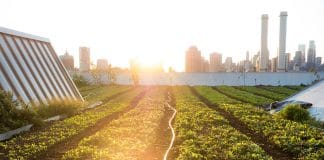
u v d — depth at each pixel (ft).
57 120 84.02
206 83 287.89
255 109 103.04
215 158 47.14
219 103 122.62
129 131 65.41
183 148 51.78
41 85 102.17
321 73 265.54
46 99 99.91
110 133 63.00
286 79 273.75
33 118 72.74
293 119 84.07
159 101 134.62
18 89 88.02
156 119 82.69
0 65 86.33
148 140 58.75
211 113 91.50
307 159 47.26
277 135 62.75
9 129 65.36
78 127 71.87
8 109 69.97
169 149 52.03
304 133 63.77
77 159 46.44
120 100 138.41
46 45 127.54
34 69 103.96
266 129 68.64
